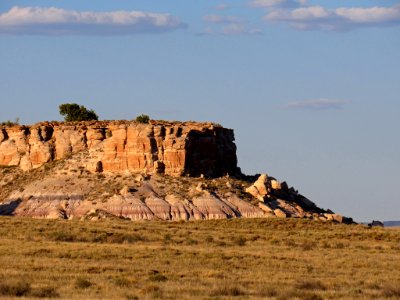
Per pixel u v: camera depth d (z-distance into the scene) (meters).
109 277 124.50
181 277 126.69
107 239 183.25
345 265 148.25
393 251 177.38
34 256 146.75
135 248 160.12
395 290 114.12
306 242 193.00
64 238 180.88
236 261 147.25
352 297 111.38
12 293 107.75
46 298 105.56
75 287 114.12
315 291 115.62
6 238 179.12
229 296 109.50
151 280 122.19
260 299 107.19
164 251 156.62
